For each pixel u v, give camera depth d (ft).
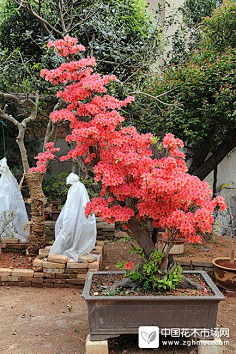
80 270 13.94
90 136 8.87
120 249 18.29
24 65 16.40
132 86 17.29
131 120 17.42
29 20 19.16
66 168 23.70
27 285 14.03
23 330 10.46
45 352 9.30
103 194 9.61
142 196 8.79
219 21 19.47
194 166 20.12
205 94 16.71
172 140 8.71
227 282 13.29
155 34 19.02
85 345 9.29
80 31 17.98
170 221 8.27
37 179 16.03
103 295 9.11
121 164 8.83
